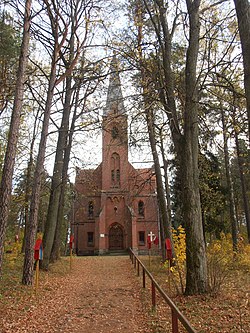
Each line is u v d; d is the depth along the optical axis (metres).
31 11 11.06
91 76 14.48
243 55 6.04
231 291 9.23
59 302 9.41
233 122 10.31
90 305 9.13
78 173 19.62
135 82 12.89
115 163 40.88
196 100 10.07
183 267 11.47
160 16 11.77
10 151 9.16
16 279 11.93
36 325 7.02
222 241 18.83
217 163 22.16
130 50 11.97
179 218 27.05
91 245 39.62
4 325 6.77
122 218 39.38
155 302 8.12
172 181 24.98
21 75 10.07
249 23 6.04
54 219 16.20
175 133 10.63
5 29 14.12
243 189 20.84
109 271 17.27
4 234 8.36
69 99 17.94
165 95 11.53
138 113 10.54
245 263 14.01
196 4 10.16
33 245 11.70
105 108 15.15
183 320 4.34
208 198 20.62
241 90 11.40
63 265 17.98
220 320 6.67
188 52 10.30
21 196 20.98
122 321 7.52
